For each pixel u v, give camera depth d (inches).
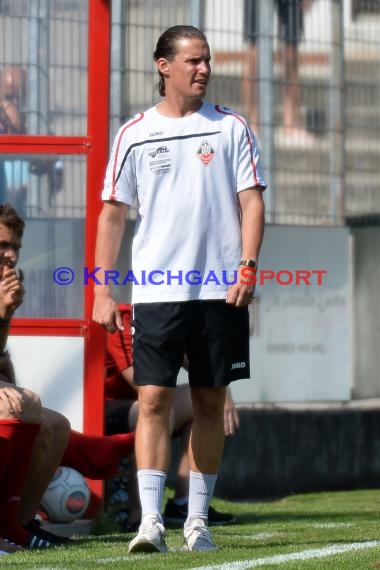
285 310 1376.7
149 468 687.7
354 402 1430.9
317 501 1278.3
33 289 898.1
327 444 1418.6
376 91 1441.9
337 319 1407.5
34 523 749.9
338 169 1413.6
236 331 697.0
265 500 1375.5
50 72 906.7
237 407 1374.3
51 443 742.5
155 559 637.3
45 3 908.0
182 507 917.2
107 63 904.3
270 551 676.1
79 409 884.0
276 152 1381.6
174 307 684.7
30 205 905.5
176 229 690.2
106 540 760.3
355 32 1429.6
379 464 1464.1
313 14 1403.8
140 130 700.7
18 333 885.2
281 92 1382.9
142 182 698.8
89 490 848.3
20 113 907.4
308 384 1396.4
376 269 1438.2
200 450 705.6
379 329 1441.9
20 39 906.7
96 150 900.6
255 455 1385.3
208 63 695.7
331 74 1411.2
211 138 695.7
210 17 1341.0
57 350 885.2
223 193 695.7
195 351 695.1
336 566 609.3
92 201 900.0
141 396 691.4
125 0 1280.8
